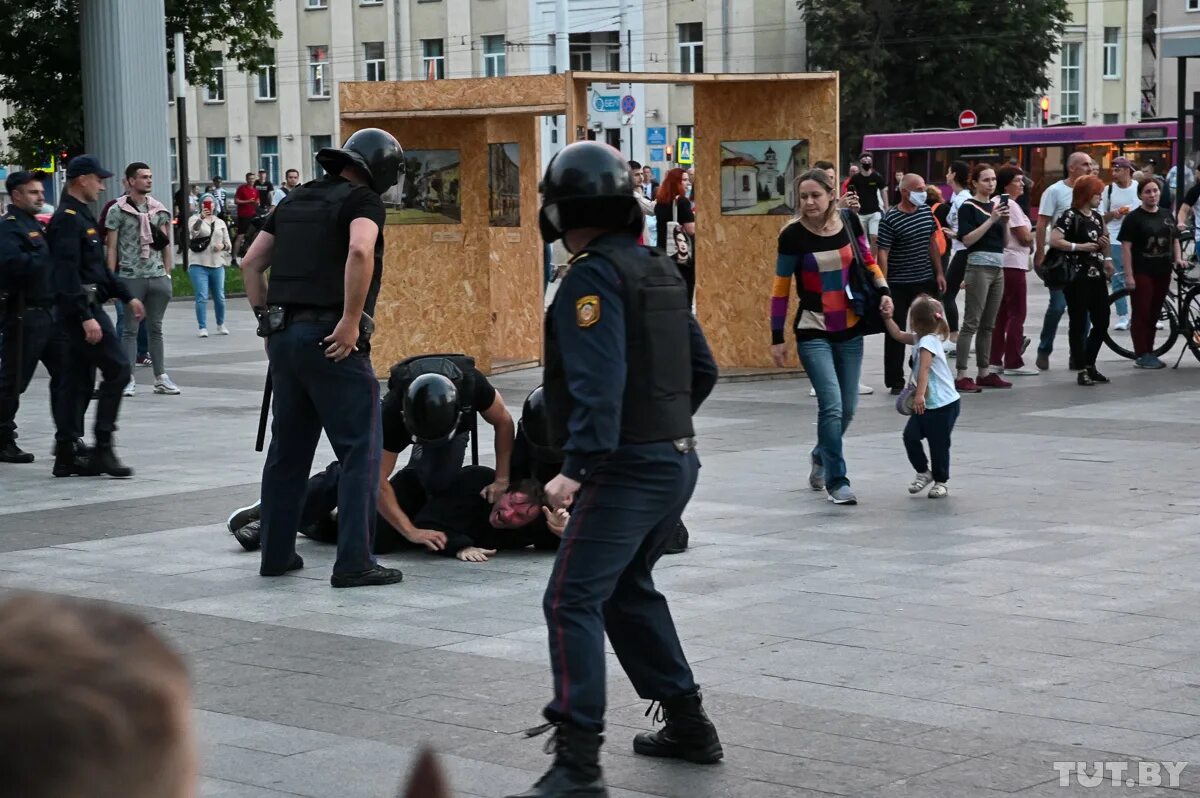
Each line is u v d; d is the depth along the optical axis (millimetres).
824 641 5953
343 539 7160
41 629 960
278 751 4734
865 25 55219
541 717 5070
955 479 9875
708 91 16453
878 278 9102
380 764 4609
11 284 11094
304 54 63219
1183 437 11477
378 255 7160
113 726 938
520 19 57781
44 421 13977
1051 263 14859
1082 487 9484
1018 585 6879
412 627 6367
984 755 4566
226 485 10203
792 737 4789
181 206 35625
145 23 29172
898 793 4254
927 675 5449
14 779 919
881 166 43781
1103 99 63250
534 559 7832
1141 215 16047
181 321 25547
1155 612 6344
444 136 16562
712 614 6434
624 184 4328
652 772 4531
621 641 4590
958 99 56219
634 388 4277
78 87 38938
